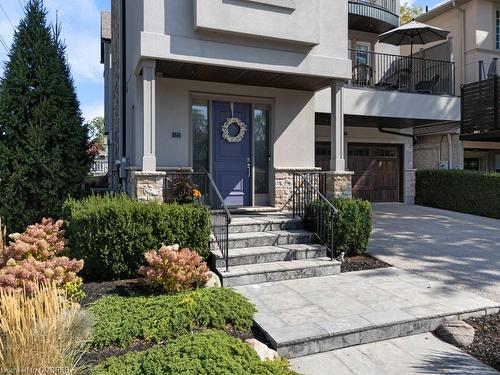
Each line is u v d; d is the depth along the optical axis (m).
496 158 14.23
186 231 5.24
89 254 4.86
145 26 5.82
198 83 7.32
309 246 5.98
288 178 8.10
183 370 2.49
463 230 8.26
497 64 13.28
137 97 6.79
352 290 4.79
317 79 7.34
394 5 12.38
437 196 11.77
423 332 3.95
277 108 8.03
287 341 3.42
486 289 4.86
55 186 7.03
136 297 4.05
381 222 9.16
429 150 13.77
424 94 10.52
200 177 7.51
